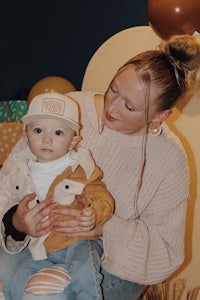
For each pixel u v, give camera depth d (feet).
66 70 8.45
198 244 5.43
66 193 3.93
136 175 4.29
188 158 5.33
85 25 8.14
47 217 3.94
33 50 8.64
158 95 3.85
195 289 5.52
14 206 4.05
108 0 7.88
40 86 6.26
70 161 4.00
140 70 3.84
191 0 4.63
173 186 4.30
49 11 8.39
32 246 4.00
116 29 7.89
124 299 4.31
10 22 8.71
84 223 3.78
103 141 4.29
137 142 4.26
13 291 3.96
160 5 4.72
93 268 3.82
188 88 4.04
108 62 5.51
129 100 3.86
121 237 4.11
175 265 4.31
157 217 4.30
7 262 4.08
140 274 4.16
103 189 4.02
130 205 4.31
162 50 4.07
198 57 3.88
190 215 5.41
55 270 3.79
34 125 3.89
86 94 4.55
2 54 8.79
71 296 3.81
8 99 8.83
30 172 4.02
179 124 5.33
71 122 3.88
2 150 6.21
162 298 5.60
